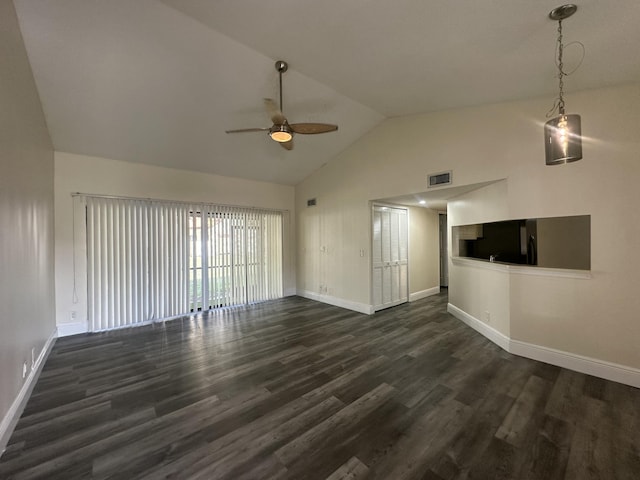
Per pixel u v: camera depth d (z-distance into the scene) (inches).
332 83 128.1
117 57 104.0
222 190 211.6
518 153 120.3
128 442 72.2
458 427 76.5
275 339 145.9
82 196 157.8
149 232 177.5
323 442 71.6
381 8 76.2
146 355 127.1
